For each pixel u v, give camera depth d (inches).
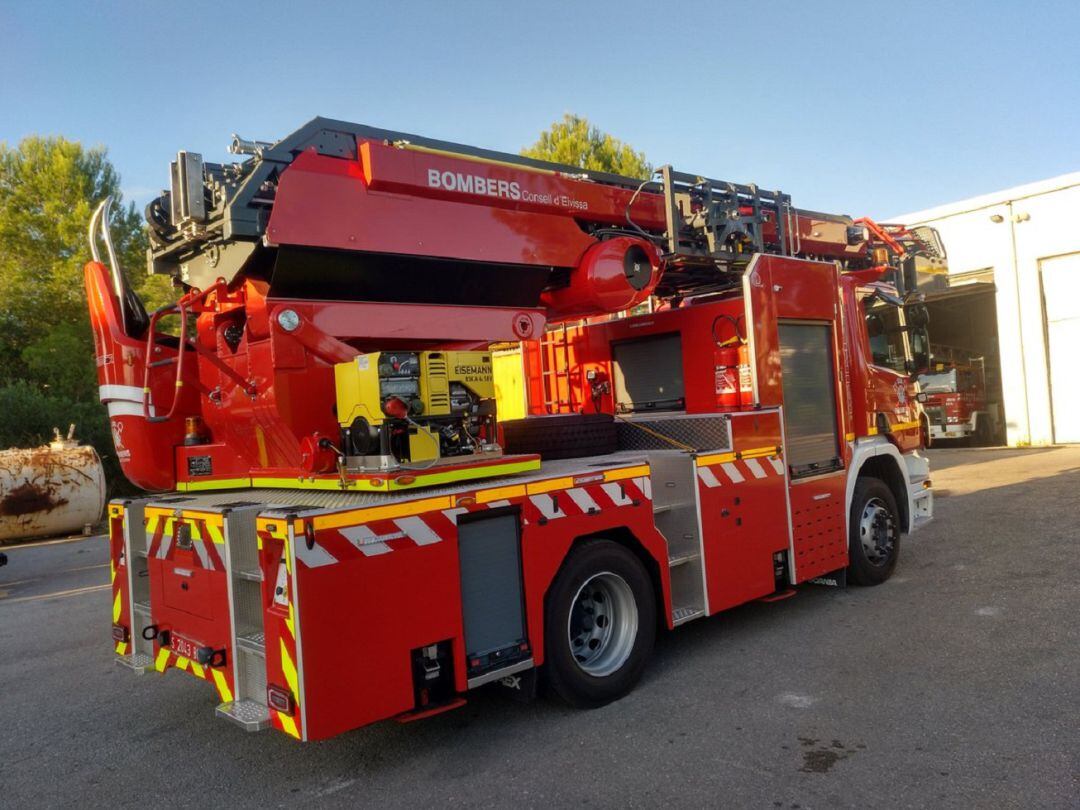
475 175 188.5
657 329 253.6
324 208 163.0
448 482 156.2
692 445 220.5
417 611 143.3
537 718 171.3
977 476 544.1
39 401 728.3
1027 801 122.4
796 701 169.9
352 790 143.6
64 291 979.9
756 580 215.8
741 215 249.9
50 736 181.9
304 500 157.2
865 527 263.9
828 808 124.6
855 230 304.3
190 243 178.2
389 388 152.7
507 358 308.0
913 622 220.4
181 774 156.0
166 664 170.9
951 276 850.1
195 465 199.5
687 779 137.8
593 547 177.3
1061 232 770.2
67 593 360.2
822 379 249.4
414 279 178.4
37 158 1003.3
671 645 217.0
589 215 216.1
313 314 165.3
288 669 129.5
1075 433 775.1
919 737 147.5
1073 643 193.2
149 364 182.5
